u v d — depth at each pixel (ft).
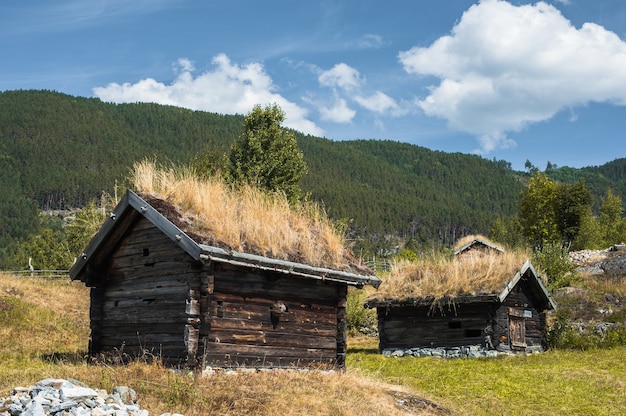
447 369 67.10
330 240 52.24
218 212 43.88
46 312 69.82
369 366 68.49
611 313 98.84
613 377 63.87
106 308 46.98
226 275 42.68
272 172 120.67
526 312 85.10
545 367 69.87
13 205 598.34
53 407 28.55
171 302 42.60
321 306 49.65
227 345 42.04
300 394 38.81
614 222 272.92
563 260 115.75
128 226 45.39
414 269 86.17
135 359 44.04
